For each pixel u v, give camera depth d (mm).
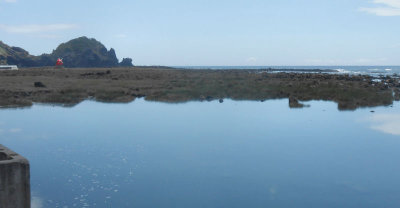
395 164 15266
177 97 36688
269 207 10836
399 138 19797
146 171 14086
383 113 28234
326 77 65938
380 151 17266
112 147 17484
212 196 11742
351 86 48875
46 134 20188
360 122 24266
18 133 20406
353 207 11016
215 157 15961
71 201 11180
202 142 18500
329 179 13430
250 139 19328
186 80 56500
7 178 8367
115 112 28156
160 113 27719
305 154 16656
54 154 16281
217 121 24312
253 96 37781
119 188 12289
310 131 21469
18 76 66875
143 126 22562
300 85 48812
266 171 14188
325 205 11203
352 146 18031
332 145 18156
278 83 52156
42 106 31312
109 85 48188
